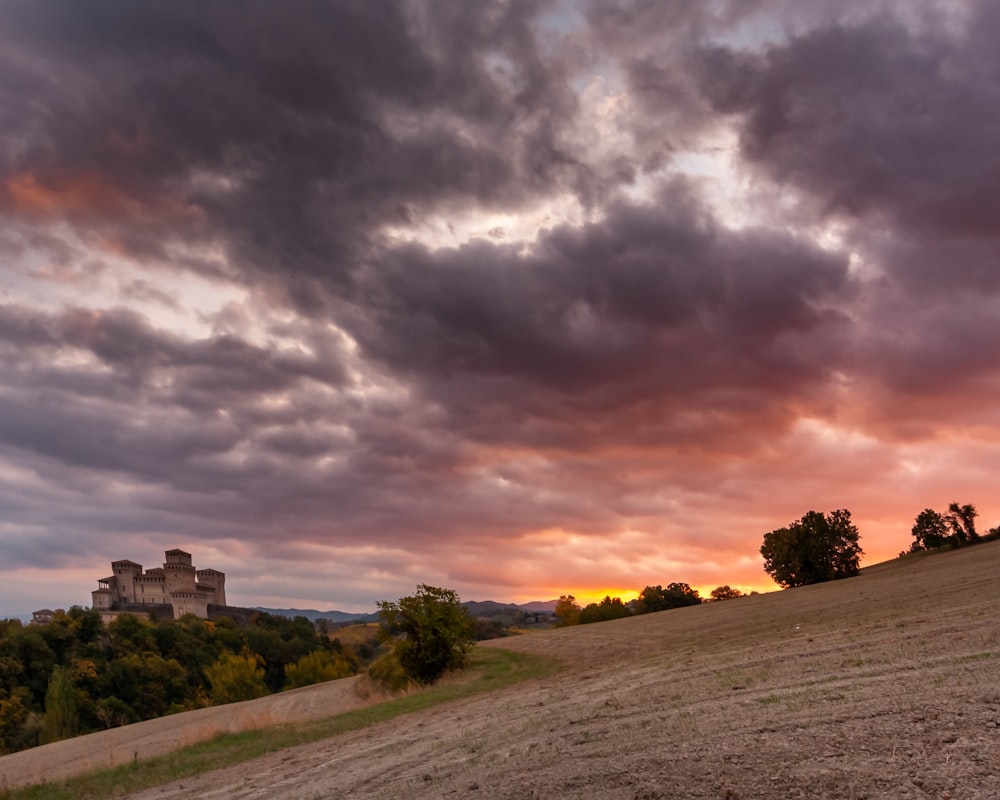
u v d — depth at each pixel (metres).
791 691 14.70
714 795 8.26
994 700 10.33
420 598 52.78
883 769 8.15
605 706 18.69
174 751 29.36
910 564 104.56
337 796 14.66
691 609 91.31
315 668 108.25
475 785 11.66
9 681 111.31
